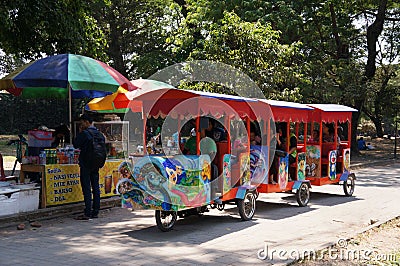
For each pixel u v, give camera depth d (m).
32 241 7.66
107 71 10.34
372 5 28.62
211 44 15.98
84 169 9.38
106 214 10.01
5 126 32.06
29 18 12.71
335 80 25.97
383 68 33.38
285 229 8.83
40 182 10.16
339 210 10.97
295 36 23.36
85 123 9.66
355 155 28.00
